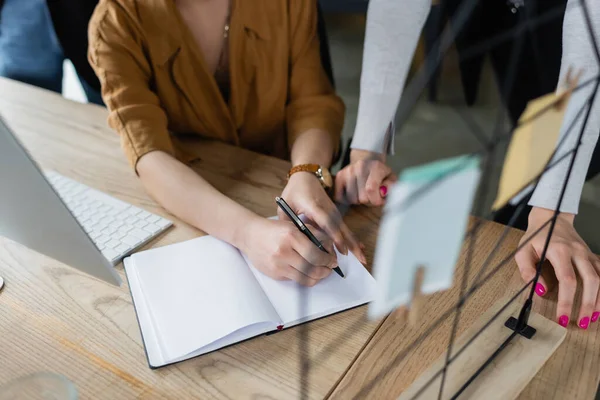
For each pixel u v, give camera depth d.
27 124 1.08
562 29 0.53
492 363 0.49
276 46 1.01
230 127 1.06
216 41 1.02
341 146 1.00
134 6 0.94
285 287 0.64
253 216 0.72
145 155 0.86
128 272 0.67
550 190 0.64
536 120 0.40
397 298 0.36
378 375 0.52
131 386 0.52
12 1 1.44
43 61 1.50
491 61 0.57
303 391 0.51
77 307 0.62
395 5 0.63
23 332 0.59
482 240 0.64
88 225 0.77
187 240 0.74
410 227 0.33
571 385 0.50
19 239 0.55
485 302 0.58
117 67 0.94
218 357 0.55
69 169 0.93
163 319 0.59
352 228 0.67
